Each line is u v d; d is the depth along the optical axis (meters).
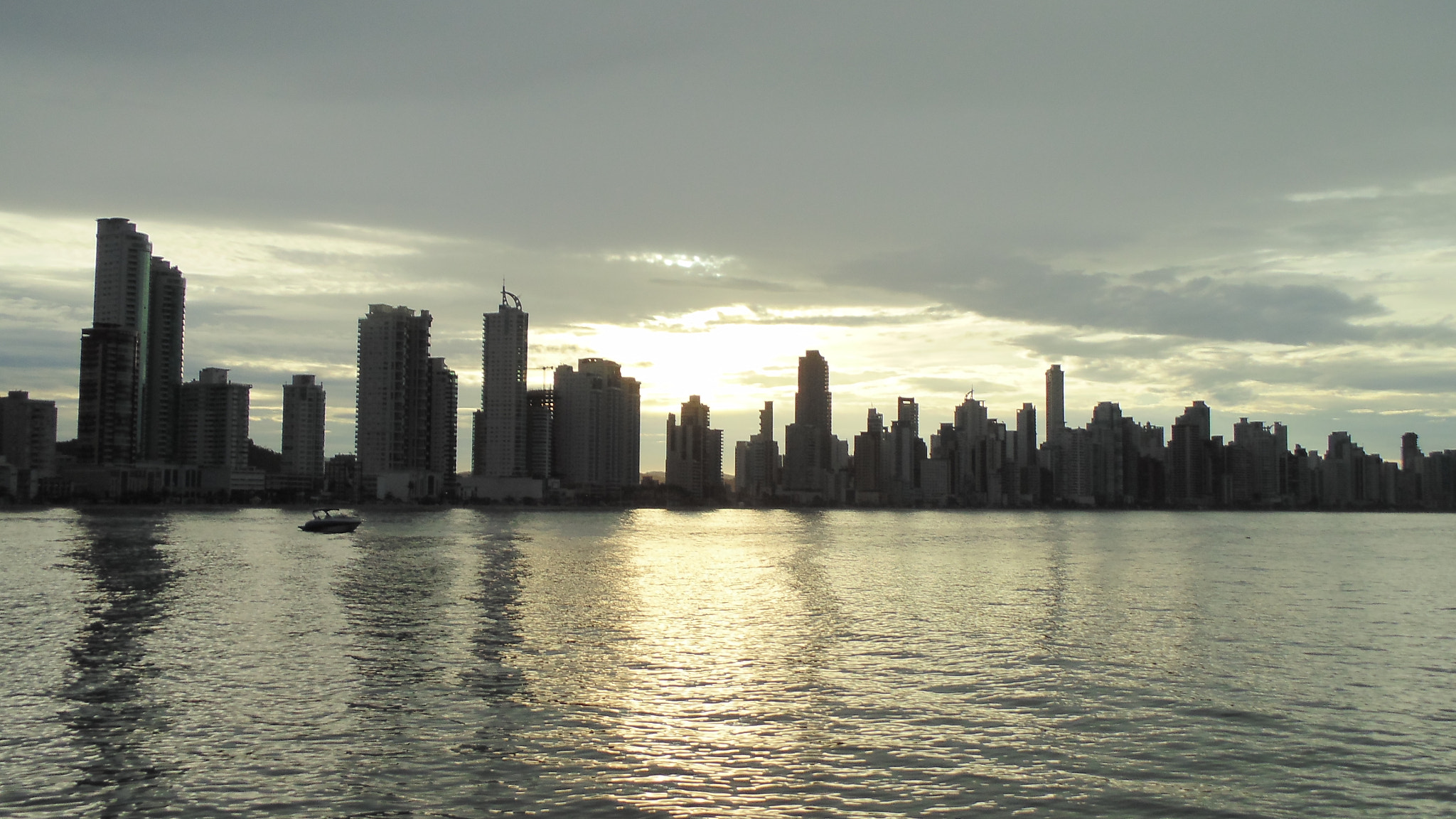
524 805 44.56
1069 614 104.62
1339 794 47.03
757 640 86.12
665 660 76.12
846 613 105.44
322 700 61.84
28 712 58.38
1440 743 54.81
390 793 45.78
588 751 51.97
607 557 187.25
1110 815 44.16
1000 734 55.66
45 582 128.38
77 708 59.44
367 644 81.56
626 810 44.12
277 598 112.50
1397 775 49.59
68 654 76.38
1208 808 45.12
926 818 43.56
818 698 63.62
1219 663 76.25
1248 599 121.56
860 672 72.00
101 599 110.62
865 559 193.62
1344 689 67.50
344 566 155.38
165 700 61.47
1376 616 105.38
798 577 151.38
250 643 81.56
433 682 67.19
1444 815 44.59
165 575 137.75
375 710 59.50
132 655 76.19
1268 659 78.06
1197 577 152.25
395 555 181.12
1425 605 116.50
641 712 59.56
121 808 43.94
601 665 73.81
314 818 42.94
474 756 50.81
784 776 48.56
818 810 44.28
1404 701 64.19
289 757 50.44
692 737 54.72
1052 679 69.81
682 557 191.12
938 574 156.62
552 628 91.50
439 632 88.38
